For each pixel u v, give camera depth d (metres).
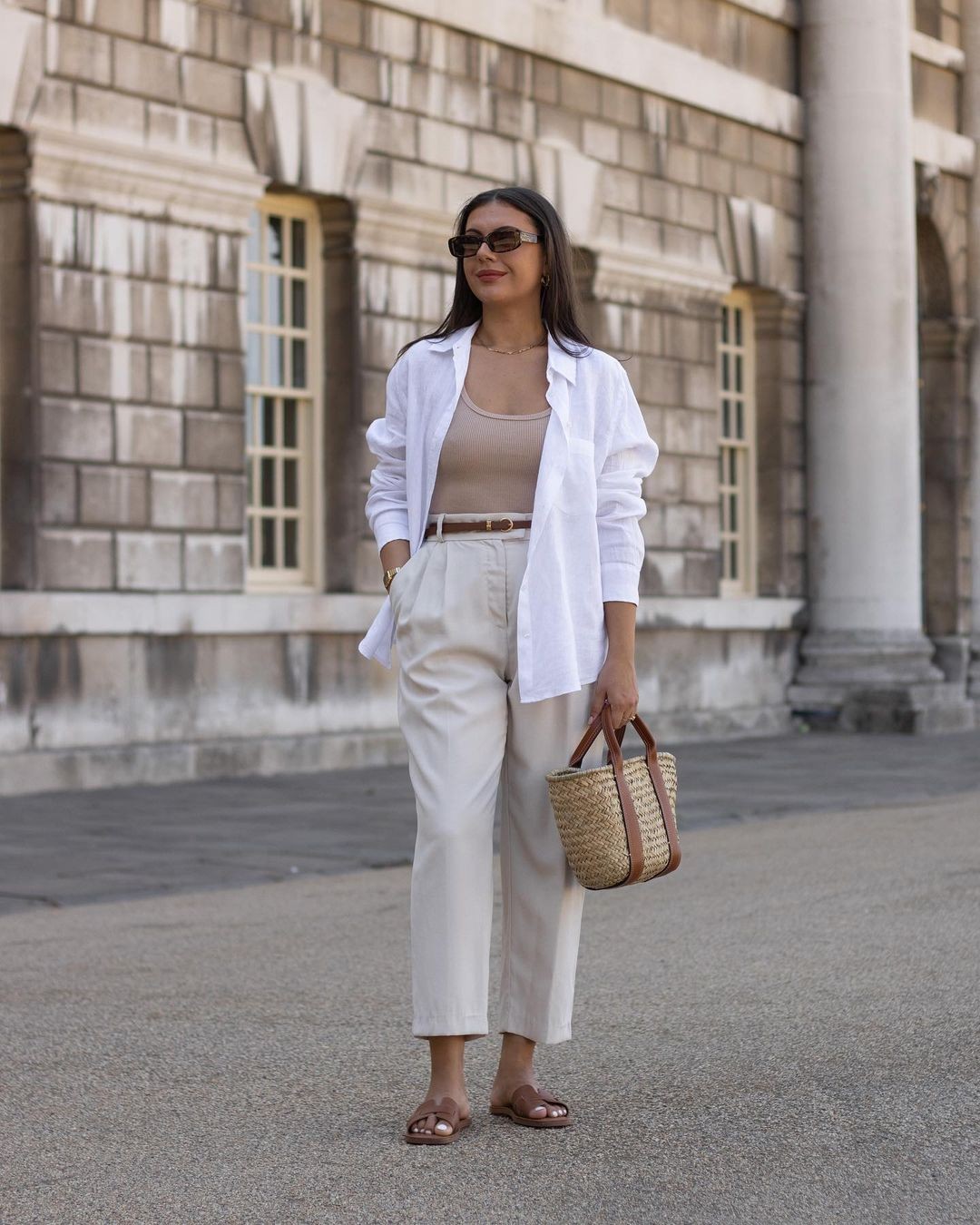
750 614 19.47
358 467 15.28
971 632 23.45
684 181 18.92
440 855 4.25
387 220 15.45
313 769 14.79
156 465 13.80
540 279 4.43
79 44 13.18
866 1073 4.82
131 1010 5.77
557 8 17.22
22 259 12.96
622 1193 3.82
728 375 20.16
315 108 14.91
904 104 20.50
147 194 13.67
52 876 9.01
